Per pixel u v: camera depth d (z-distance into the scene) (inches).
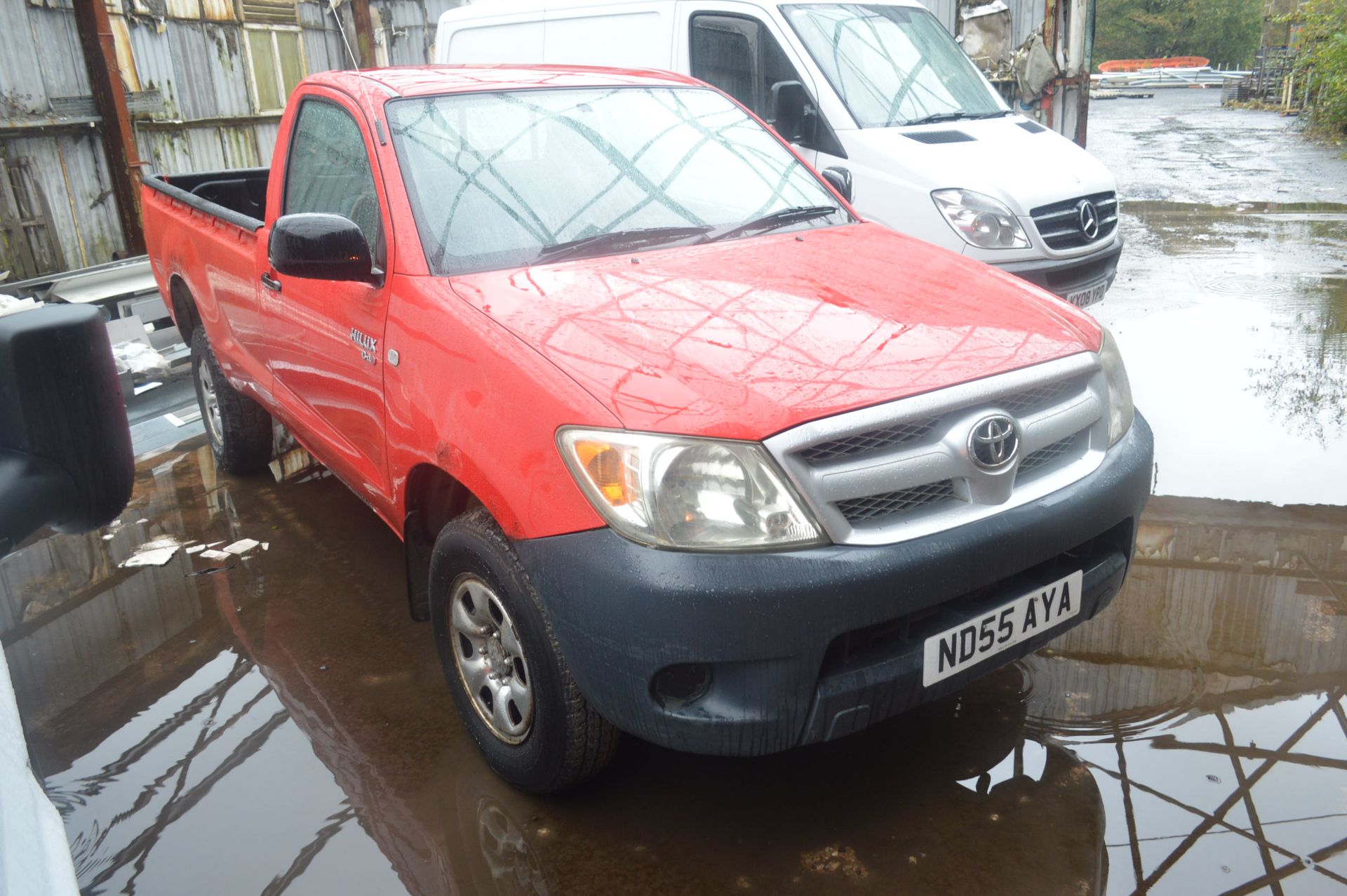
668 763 104.3
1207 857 88.0
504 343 93.2
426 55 471.8
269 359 148.5
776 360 87.7
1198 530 149.9
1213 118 1061.8
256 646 132.6
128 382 244.8
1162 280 307.1
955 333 95.2
